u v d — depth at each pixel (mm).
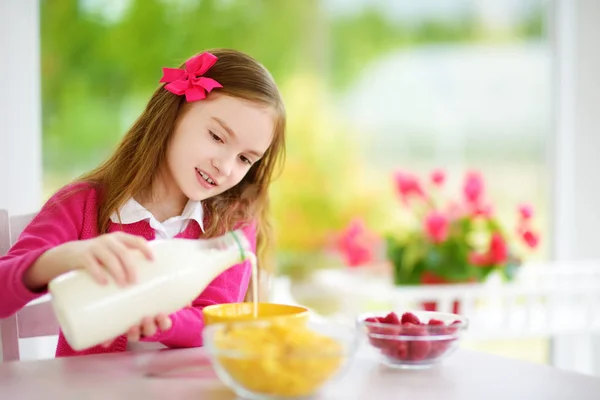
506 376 810
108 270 806
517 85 3775
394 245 1924
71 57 3744
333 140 4258
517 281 2023
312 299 3154
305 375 685
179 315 1013
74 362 869
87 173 1311
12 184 1887
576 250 2467
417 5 4062
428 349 835
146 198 1275
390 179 4160
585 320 1971
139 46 3904
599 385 774
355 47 4215
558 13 2451
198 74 1181
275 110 1190
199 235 1302
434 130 3998
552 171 2500
